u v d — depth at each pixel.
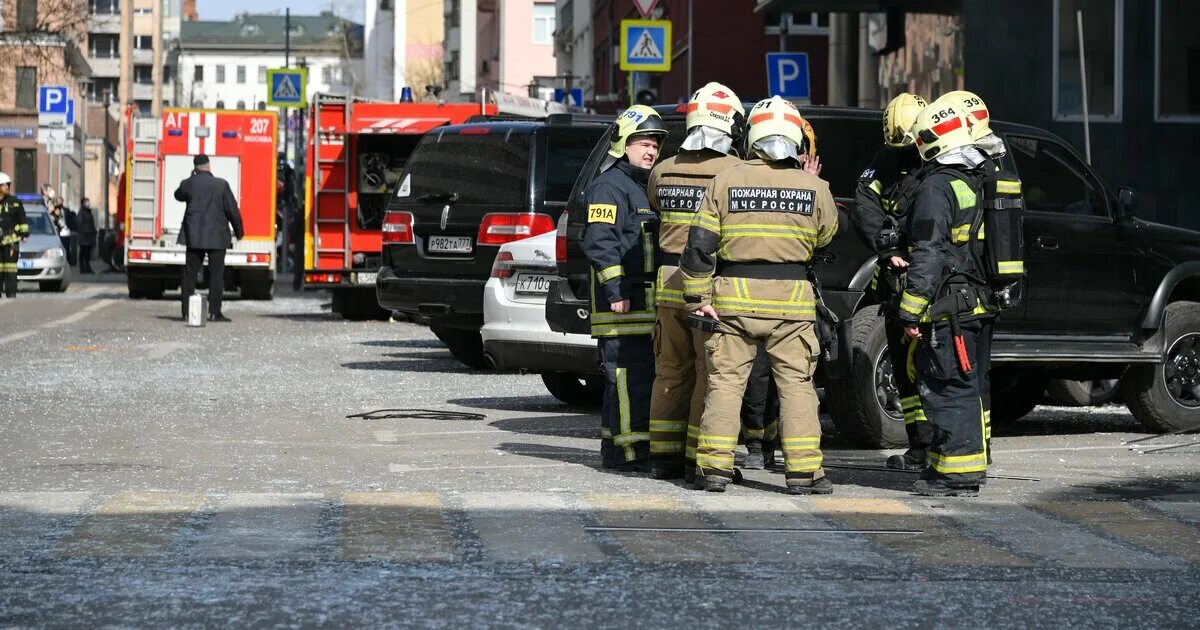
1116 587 12.93
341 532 14.73
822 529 15.29
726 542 14.56
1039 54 46.84
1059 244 23.38
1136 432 25.41
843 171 22.17
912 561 13.83
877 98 65.31
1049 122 46.88
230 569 13.09
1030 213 23.25
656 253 19.08
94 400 27.45
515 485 18.08
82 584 12.53
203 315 48.25
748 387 19.52
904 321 17.45
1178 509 16.70
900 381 19.73
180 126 66.44
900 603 12.23
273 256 66.50
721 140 18.34
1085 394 29.86
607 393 19.39
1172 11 46.75
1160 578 13.30
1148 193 46.91
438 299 33.34
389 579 12.79
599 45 127.69
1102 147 46.75
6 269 65.62
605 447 19.59
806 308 17.38
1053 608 12.17
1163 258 24.41
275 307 61.88
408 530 14.85
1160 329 24.31
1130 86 46.81
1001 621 11.73
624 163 19.27
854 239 21.80
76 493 16.72
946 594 12.57
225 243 50.81
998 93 46.94
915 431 19.69
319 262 52.31
